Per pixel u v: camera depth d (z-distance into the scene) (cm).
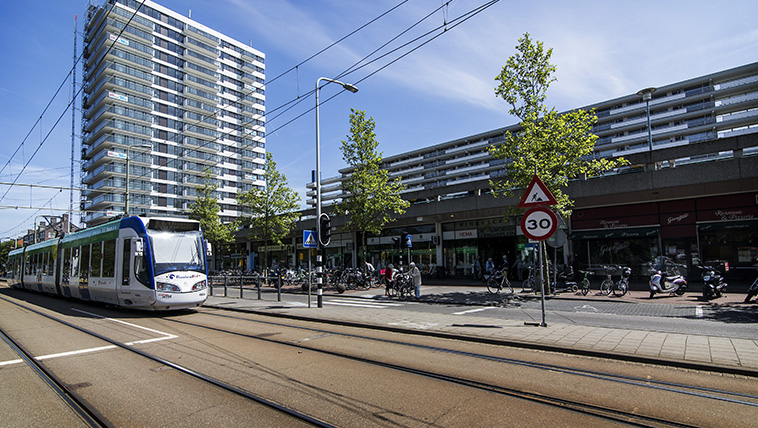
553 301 1515
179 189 7388
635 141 6700
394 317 1139
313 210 3425
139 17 7019
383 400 493
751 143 1644
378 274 2425
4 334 998
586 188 1961
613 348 705
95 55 7006
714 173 1673
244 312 1386
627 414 443
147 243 1264
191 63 7850
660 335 812
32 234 6075
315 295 2019
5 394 551
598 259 2138
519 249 2439
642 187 1825
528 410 456
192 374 615
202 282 1315
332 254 3428
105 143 6462
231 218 8144
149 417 455
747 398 484
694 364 605
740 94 6150
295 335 923
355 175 2330
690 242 1891
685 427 412
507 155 1686
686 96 6406
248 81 8875
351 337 893
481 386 539
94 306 1608
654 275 1528
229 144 8362
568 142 1572
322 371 621
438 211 2500
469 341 830
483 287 2116
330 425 421
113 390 551
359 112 2375
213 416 455
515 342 775
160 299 1222
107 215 5722
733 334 845
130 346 823
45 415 475
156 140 7075
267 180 3020
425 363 659
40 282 2155
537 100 1675
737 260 1786
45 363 702
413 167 10550
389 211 2712
